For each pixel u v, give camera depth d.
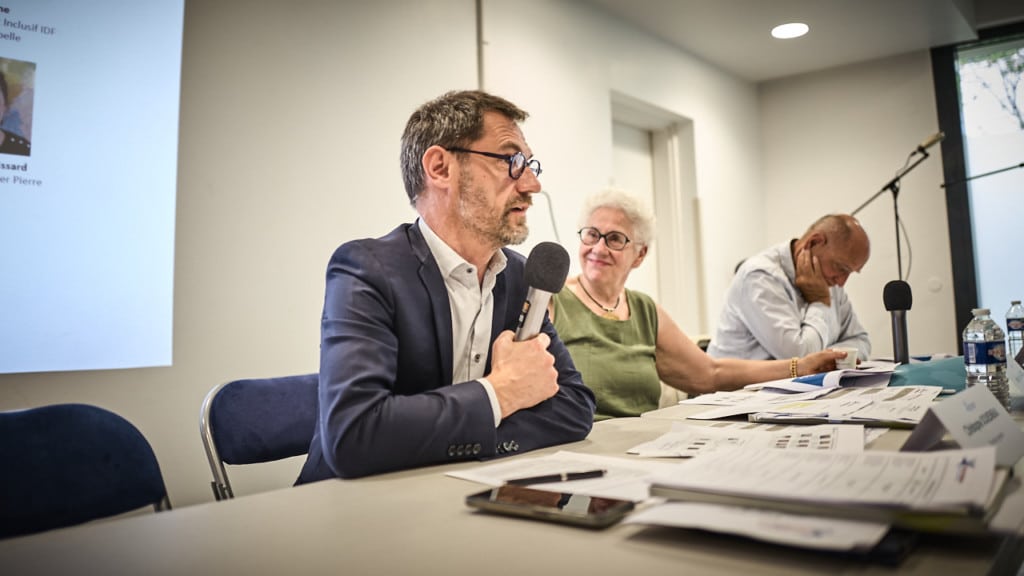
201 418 1.29
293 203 2.19
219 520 0.65
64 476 0.93
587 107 3.40
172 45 1.89
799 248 2.63
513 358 1.01
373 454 0.84
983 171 4.15
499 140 1.16
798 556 0.48
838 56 4.39
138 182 1.80
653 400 1.82
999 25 4.09
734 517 0.50
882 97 4.46
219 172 2.01
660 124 4.23
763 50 4.25
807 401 1.26
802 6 3.62
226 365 2.00
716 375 1.92
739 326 2.59
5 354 1.57
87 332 1.70
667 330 1.98
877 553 0.45
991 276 4.11
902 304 1.81
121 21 1.79
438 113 1.18
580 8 3.41
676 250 4.23
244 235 2.06
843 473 0.56
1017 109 4.07
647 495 0.64
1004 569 0.48
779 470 0.58
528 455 0.95
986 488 0.48
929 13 3.75
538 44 3.13
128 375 1.79
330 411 0.87
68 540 0.59
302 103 2.23
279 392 1.40
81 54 1.72
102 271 1.73
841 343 2.67
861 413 1.05
